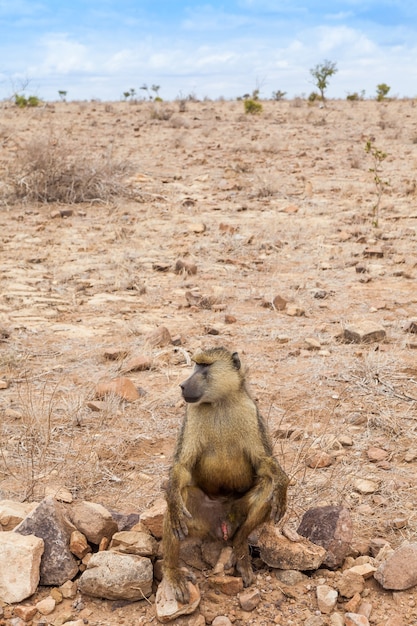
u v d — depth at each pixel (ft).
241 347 28.32
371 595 14.16
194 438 14.40
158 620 13.55
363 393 23.81
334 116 120.57
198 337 29.55
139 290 36.45
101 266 41.04
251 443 14.43
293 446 20.40
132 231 49.14
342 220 52.11
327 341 28.81
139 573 13.98
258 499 14.16
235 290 36.65
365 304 34.14
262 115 120.78
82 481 18.44
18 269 40.24
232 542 14.93
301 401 23.38
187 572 14.35
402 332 29.99
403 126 105.19
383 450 20.12
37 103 128.67
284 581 14.46
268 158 78.74
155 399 23.44
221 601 14.05
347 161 76.48
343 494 17.75
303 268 40.91
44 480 18.48
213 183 65.41
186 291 36.17
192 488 14.60
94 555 14.25
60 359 27.14
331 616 13.50
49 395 23.84
